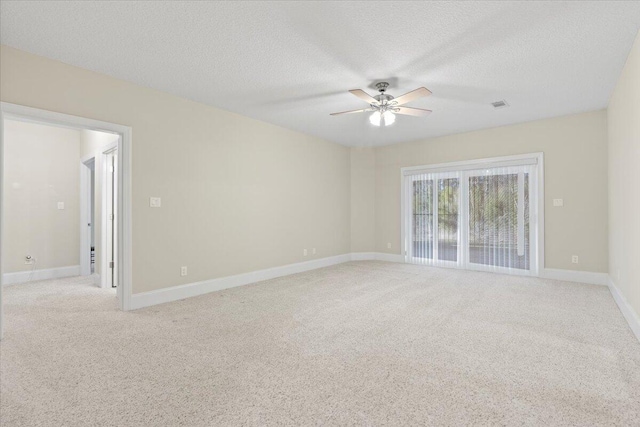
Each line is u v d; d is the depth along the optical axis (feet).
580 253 15.17
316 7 7.32
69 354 7.83
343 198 21.89
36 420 5.40
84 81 10.31
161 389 6.32
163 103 12.31
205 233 13.69
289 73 10.73
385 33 8.38
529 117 15.70
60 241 17.21
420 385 6.43
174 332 9.23
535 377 6.72
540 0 7.08
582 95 12.76
